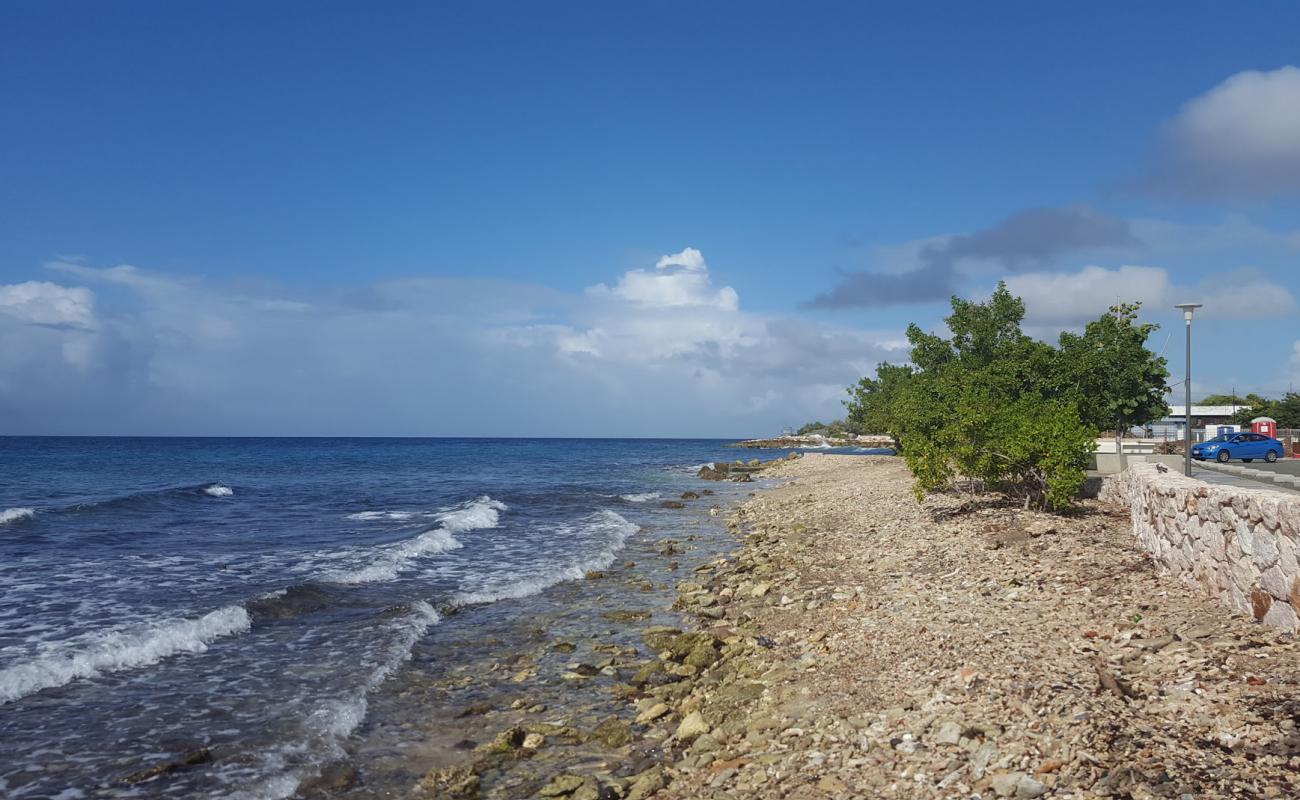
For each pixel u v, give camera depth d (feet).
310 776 27.09
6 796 25.26
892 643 35.91
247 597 52.60
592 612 51.49
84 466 211.61
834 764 24.04
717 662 39.47
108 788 25.91
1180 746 20.01
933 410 72.84
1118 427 98.22
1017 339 112.68
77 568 62.75
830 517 91.56
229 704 33.68
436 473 201.26
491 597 55.11
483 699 35.35
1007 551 51.96
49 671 36.14
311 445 488.85
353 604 52.19
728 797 23.44
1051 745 21.49
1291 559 26.16
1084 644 30.07
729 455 352.69
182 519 96.22
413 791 26.25
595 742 30.22
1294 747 18.75
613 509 119.03
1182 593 35.42
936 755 22.97
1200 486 36.42
